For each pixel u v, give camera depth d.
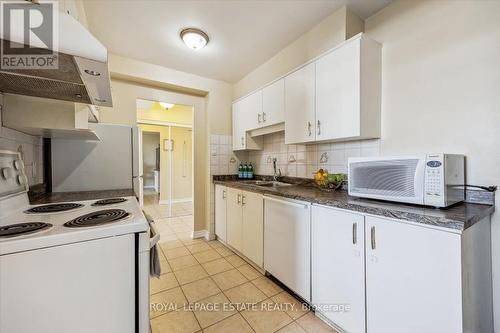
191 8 1.69
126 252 0.81
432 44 1.39
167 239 3.01
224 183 2.69
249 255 2.19
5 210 0.96
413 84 1.48
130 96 2.61
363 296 1.17
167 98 2.88
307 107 1.88
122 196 1.58
